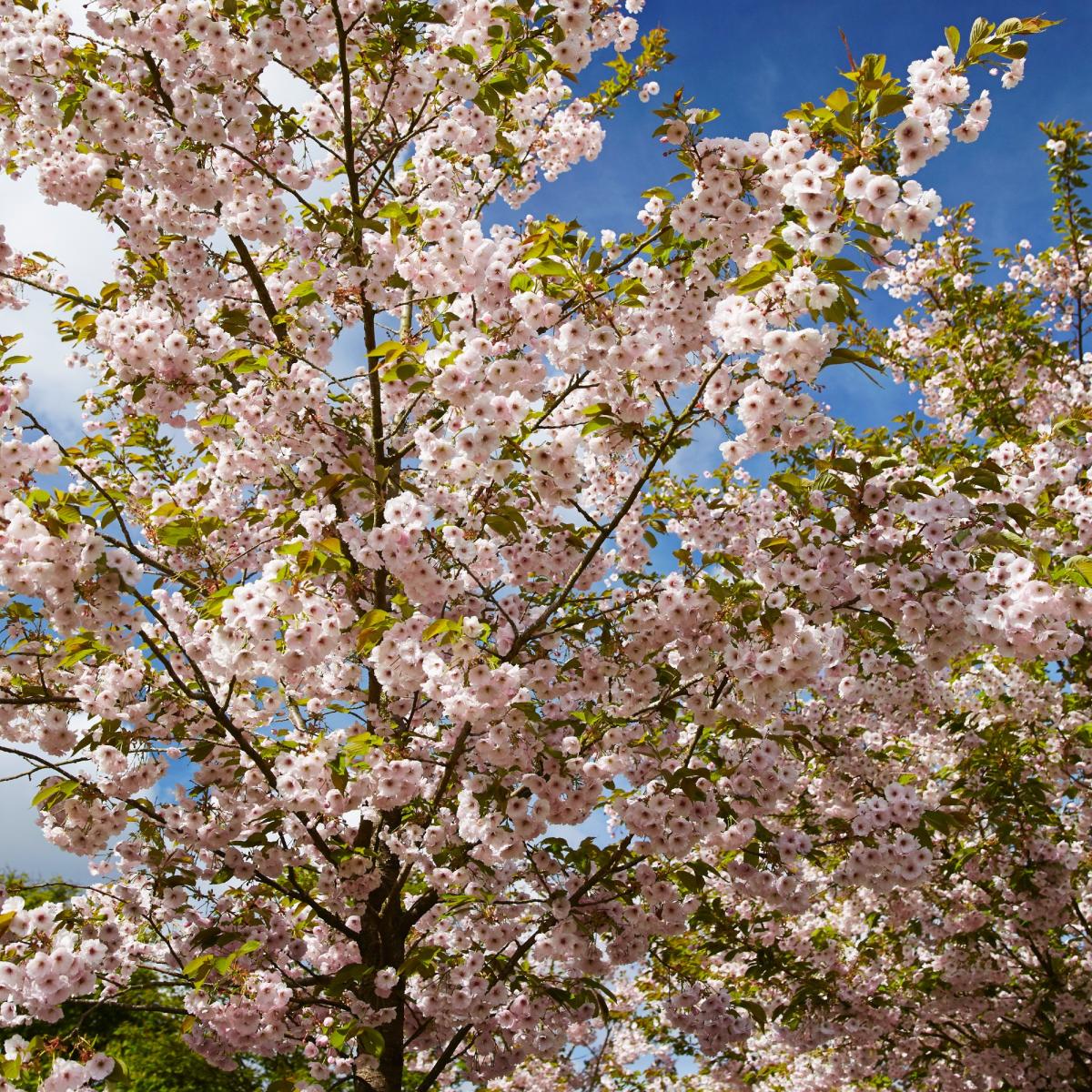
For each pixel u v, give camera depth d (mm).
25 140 5117
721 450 4305
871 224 3389
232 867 4773
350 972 4328
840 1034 6715
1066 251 11266
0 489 3893
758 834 4820
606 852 4812
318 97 6105
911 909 7086
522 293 4277
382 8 5047
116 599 3963
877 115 3293
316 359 5285
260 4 5066
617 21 6367
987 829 6996
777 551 4410
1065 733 7176
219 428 5473
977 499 4555
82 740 4344
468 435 3928
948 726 6953
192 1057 13758
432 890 5234
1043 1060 7121
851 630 5312
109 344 4965
